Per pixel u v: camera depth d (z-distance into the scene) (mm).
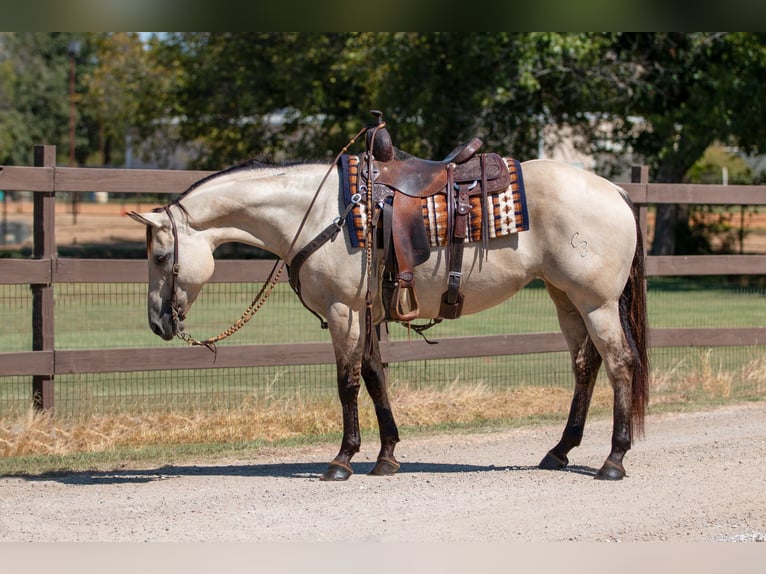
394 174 7684
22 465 8812
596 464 8461
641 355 7906
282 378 12969
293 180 7840
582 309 7703
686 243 31078
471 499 7172
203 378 13359
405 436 10031
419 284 7688
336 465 7914
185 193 7848
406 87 28812
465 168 7711
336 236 7609
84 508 7078
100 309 20438
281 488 7641
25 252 31109
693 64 28250
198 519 6723
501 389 12227
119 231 42188
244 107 34406
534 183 7688
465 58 26969
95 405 10602
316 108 33000
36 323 9859
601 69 27406
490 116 28438
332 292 7684
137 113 39250
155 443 9742
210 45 34812
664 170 30812
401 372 13258
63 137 84562
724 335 12508
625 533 6309
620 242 7652
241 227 7914
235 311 20438
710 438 9531
